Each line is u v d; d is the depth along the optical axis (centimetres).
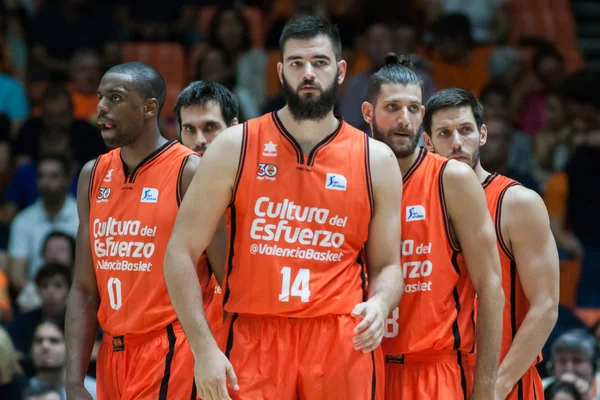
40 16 3025
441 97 1234
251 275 1060
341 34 2991
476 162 1240
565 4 3328
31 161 2536
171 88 2844
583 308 2177
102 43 3038
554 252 1209
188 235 1060
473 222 1144
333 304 1055
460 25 2847
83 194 1257
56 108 2514
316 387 1047
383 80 1170
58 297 1917
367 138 1100
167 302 1181
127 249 1197
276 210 1064
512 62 2867
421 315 1156
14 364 1703
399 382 1166
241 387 1046
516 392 1233
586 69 2928
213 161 1069
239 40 2869
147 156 1221
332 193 1069
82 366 1230
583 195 2312
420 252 1166
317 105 1056
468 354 1198
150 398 1164
